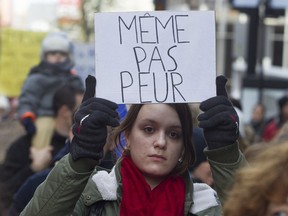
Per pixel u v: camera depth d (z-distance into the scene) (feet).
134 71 10.71
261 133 44.14
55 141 18.76
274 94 55.62
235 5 48.19
